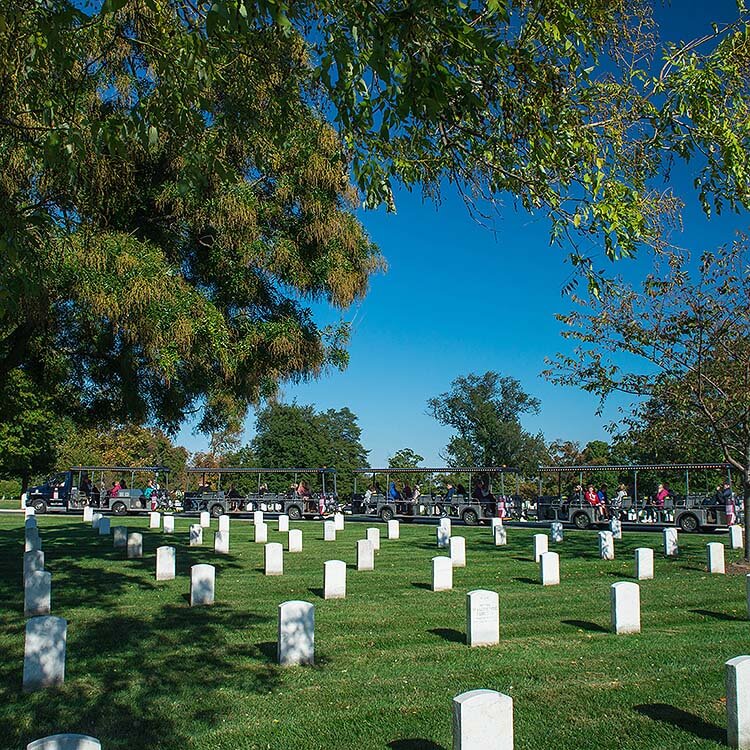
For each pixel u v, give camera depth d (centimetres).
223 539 2008
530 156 742
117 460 5894
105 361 1566
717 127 792
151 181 1284
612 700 731
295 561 1827
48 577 1137
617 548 2183
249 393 1574
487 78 700
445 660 881
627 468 3142
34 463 4238
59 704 714
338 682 791
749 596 1137
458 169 786
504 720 541
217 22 484
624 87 812
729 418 1742
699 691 757
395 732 652
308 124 1271
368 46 601
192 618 1102
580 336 1825
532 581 1504
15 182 1027
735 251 1653
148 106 677
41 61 732
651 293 1712
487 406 6009
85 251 1134
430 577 1557
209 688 770
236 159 1298
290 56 941
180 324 1197
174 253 1368
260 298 1452
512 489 5634
